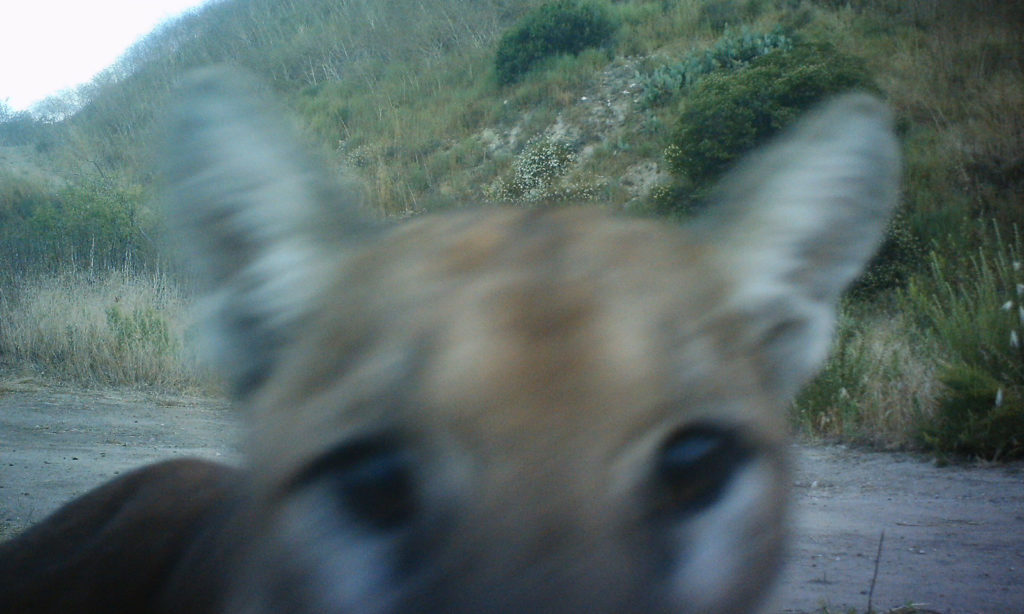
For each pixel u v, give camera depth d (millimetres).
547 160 27047
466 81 35438
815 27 29422
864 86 18766
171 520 2209
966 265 13430
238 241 1601
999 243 12047
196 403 11547
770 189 1714
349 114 34844
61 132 38656
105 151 33781
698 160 17969
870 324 12945
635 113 28406
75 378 12555
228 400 1681
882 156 1832
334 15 44250
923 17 28234
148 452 8711
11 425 9875
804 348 1743
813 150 1762
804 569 5008
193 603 1778
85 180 24812
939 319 10539
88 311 14164
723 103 18047
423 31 40688
